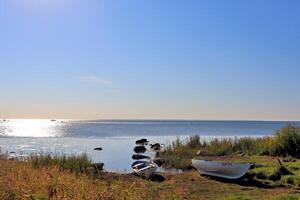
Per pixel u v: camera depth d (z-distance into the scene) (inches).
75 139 2345.0
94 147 1716.3
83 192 354.3
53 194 330.0
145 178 754.8
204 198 593.9
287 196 569.9
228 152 1111.6
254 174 764.0
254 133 3398.1
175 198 434.0
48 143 1978.3
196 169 905.5
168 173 855.7
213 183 728.3
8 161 618.2
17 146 1779.0
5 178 377.4
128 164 1111.6
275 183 708.0
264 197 589.9
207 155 1106.1
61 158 797.2
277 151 1005.8
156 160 1032.8
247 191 652.1
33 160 755.4
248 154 1063.6
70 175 516.7
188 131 3811.5
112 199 349.4
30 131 3750.0
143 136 2731.3
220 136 2758.4
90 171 701.3
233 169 749.9
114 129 4279.0
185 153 1157.1
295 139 1000.2
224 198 588.7
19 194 330.3
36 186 361.1
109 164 1109.7
